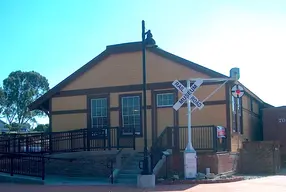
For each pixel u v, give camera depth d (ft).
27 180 56.44
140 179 50.11
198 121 67.82
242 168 71.92
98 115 75.41
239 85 68.85
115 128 67.92
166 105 70.59
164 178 56.08
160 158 59.00
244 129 80.12
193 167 56.39
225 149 65.82
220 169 60.85
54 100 79.30
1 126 236.84
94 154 66.44
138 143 71.31
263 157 70.74
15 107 284.41
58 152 69.31
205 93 67.97
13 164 62.18
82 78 77.41
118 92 74.08
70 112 77.46
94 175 66.03
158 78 71.41
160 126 70.44
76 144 74.02
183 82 69.36
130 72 73.67
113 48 74.74
